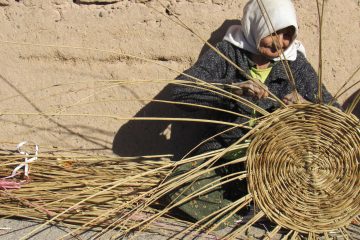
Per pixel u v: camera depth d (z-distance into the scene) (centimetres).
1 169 446
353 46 471
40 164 449
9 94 484
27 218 425
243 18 439
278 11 425
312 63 475
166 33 474
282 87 441
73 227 415
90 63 479
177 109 480
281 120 392
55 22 475
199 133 482
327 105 392
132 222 412
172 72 477
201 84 410
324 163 398
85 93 481
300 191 398
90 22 474
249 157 394
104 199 424
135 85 480
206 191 401
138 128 485
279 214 397
